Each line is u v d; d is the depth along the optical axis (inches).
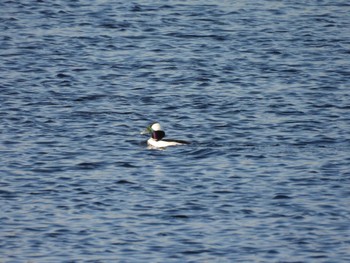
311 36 2160.4
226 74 1895.9
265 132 1568.7
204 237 1168.8
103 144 1510.8
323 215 1233.4
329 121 1631.4
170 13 2324.1
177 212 1242.0
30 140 1525.6
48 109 1684.3
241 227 1197.7
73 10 2345.0
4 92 1771.7
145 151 1476.4
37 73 1891.0
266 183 1342.3
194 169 1397.6
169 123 1616.6
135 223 1208.8
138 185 1333.7
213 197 1290.6
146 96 1764.3
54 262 1104.2
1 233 1178.6
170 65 1951.3
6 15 2287.2
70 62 1964.8
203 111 1679.4
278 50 2055.9
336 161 1432.1
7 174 1376.7
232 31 2188.7
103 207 1258.6
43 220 1216.8
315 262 1106.7
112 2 2418.8
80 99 1744.6
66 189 1321.4
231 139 1534.2
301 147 1497.3
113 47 2071.9
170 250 1135.0
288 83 1846.7
